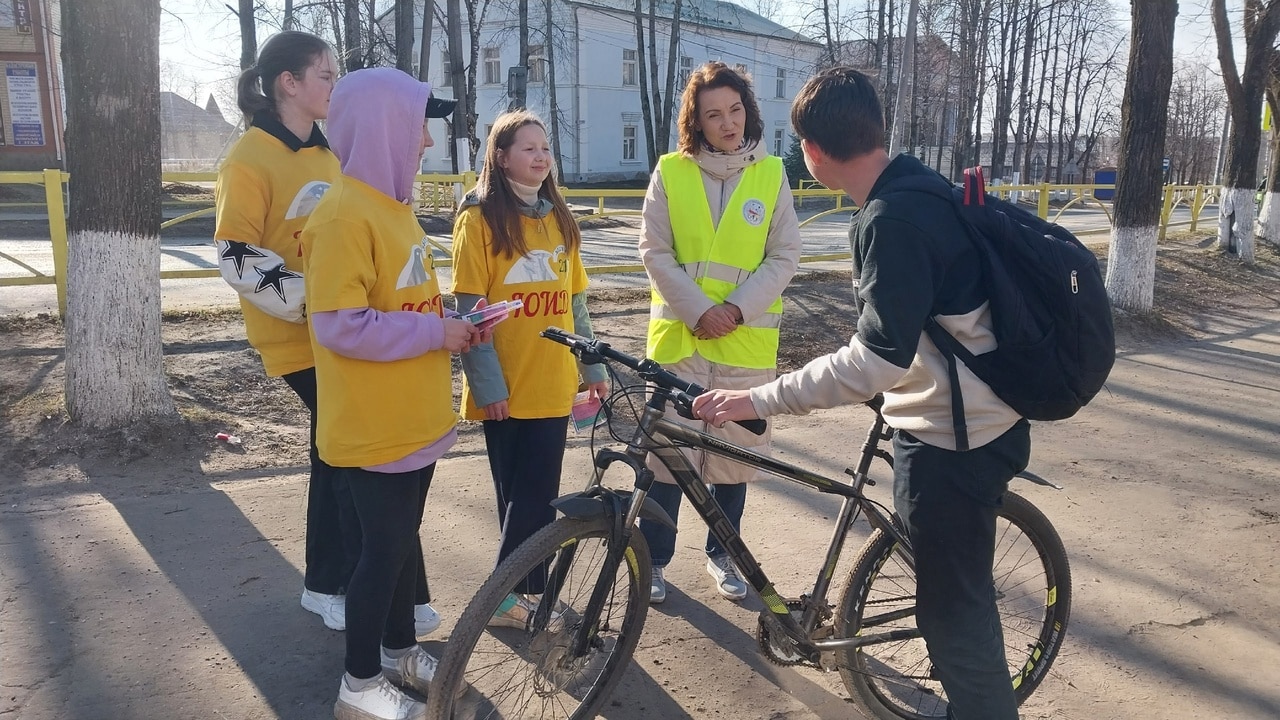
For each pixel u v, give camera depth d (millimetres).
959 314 1945
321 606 2984
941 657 2174
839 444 5102
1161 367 7309
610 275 10359
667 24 35562
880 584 2625
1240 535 3965
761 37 39406
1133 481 4613
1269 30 12031
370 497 2336
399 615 2621
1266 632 3164
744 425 2209
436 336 2305
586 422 3049
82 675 2629
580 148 34469
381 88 2232
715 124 3078
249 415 4957
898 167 2010
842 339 7527
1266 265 12664
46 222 13445
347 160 2256
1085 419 5734
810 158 2127
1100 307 1893
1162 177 8633
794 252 3246
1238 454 5090
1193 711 2707
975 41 32156
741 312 3090
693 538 3811
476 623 2092
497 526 3781
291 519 3732
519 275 2801
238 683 2639
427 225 14648
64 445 4199
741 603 3281
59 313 6406
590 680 2506
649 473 2289
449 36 18125
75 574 3203
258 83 2834
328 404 2307
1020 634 2742
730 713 2645
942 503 2061
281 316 2689
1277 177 13695
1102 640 3082
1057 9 37219
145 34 4234
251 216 2707
